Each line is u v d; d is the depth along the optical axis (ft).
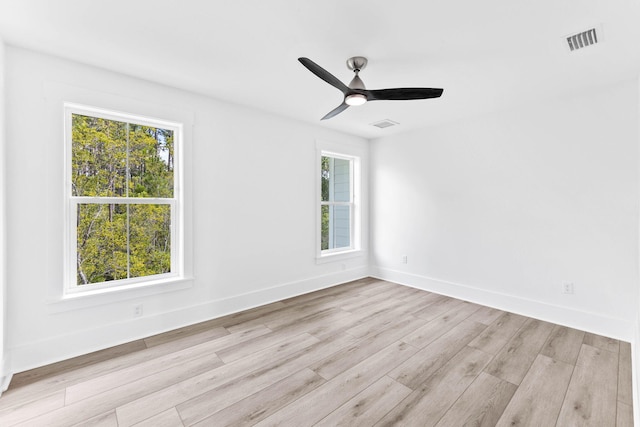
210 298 10.33
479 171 12.00
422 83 8.95
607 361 7.58
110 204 8.53
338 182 17.70
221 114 10.49
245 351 8.10
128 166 8.84
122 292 8.48
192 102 9.78
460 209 12.60
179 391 6.40
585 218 9.53
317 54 7.37
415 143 14.21
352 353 8.01
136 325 8.77
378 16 5.91
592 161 9.38
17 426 5.38
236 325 9.78
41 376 6.89
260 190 11.64
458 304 11.89
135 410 5.82
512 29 6.29
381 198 15.75
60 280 7.58
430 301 12.24
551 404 5.99
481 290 11.97
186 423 5.49
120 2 5.52
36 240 7.27
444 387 6.55
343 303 11.97
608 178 9.11
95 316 8.13
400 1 5.47
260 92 9.82
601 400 6.09
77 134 8.03
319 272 13.91
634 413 5.70
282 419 5.59
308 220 13.37
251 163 11.34
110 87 8.23
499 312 11.02
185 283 9.70
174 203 9.68
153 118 8.97
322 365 7.41
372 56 7.43
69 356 7.70
